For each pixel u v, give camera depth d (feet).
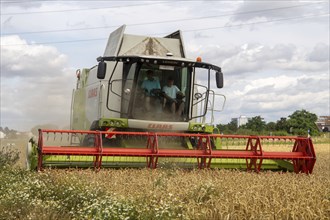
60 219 21.88
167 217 20.36
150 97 44.47
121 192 26.66
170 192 25.45
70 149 36.01
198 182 28.60
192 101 45.47
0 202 24.84
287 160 41.68
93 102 49.52
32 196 26.99
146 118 44.29
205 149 38.45
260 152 39.09
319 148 123.24
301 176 35.81
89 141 45.09
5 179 31.73
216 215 21.09
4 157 45.98
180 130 44.29
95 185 27.81
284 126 236.84
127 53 47.21
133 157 38.22
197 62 44.83
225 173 35.55
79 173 33.06
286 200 23.71
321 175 37.86
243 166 40.98
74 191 26.05
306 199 23.66
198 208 22.36
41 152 35.27
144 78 44.47
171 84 45.01
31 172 34.65
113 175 33.04
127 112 44.16
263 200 23.29
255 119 225.76
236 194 23.88
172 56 45.83
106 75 45.88
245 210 21.83
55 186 28.40
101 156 36.40
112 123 42.57
